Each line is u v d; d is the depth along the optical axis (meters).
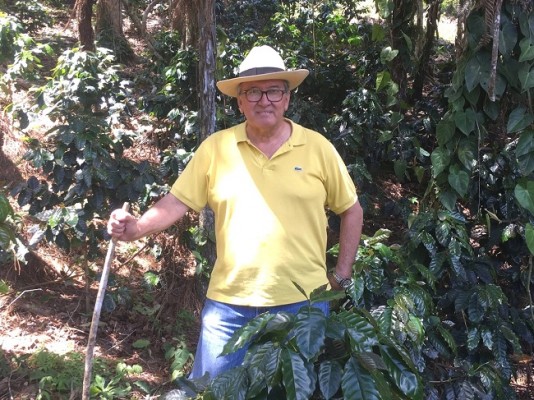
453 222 2.84
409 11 4.63
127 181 3.42
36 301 3.69
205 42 3.45
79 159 3.31
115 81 4.34
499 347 2.70
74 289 3.90
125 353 3.44
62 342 3.38
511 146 3.21
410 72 5.13
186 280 3.90
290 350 1.49
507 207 3.10
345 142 4.59
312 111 4.94
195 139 4.68
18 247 3.42
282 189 2.08
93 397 2.92
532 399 3.28
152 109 5.07
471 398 2.52
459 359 2.74
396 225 5.00
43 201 3.42
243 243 2.09
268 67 2.08
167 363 3.41
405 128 4.75
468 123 2.81
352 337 1.51
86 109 3.83
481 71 2.71
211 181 2.17
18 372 3.02
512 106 3.01
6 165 4.58
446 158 2.88
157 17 8.90
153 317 3.75
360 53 6.02
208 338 2.18
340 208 2.25
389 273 2.68
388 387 1.49
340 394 1.57
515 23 2.69
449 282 2.95
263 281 2.08
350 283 2.34
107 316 3.71
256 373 1.49
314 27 6.74
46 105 3.71
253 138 2.15
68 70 3.94
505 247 3.18
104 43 6.93
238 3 8.34
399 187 5.46
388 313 2.38
